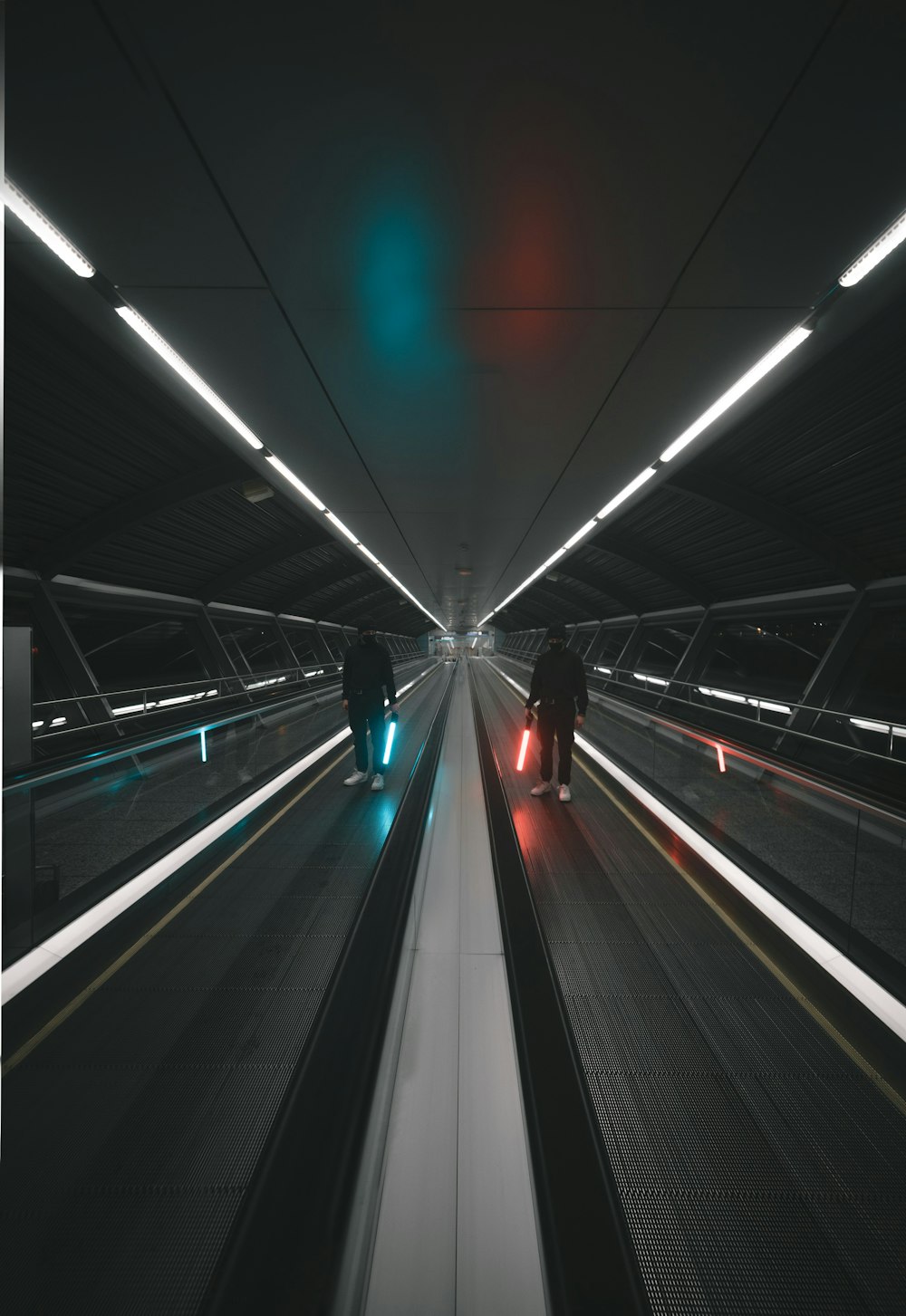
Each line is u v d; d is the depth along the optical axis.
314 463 5.43
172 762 4.75
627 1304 1.23
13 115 2.00
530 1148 1.58
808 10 1.71
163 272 2.82
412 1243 1.38
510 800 4.93
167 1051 1.95
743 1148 1.60
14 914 2.31
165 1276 1.27
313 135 2.10
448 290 2.94
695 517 8.35
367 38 1.79
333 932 2.74
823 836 3.08
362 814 4.50
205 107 1.99
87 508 6.59
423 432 4.66
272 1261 1.24
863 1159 1.58
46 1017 2.13
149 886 3.01
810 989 2.32
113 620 9.35
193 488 6.72
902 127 2.02
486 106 2.00
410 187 2.31
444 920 2.88
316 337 3.36
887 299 2.98
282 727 8.20
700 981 2.38
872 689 7.50
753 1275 1.30
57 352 4.51
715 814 4.00
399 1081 1.84
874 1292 1.27
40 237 2.60
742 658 12.80
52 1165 1.52
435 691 15.07
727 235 2.56
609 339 3.36
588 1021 2.13
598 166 2.21
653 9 1.72
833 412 4.99
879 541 6.37
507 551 10.14
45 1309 1.21
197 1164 1.53
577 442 4.88
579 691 4.80
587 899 3.10
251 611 13.43
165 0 1.68
